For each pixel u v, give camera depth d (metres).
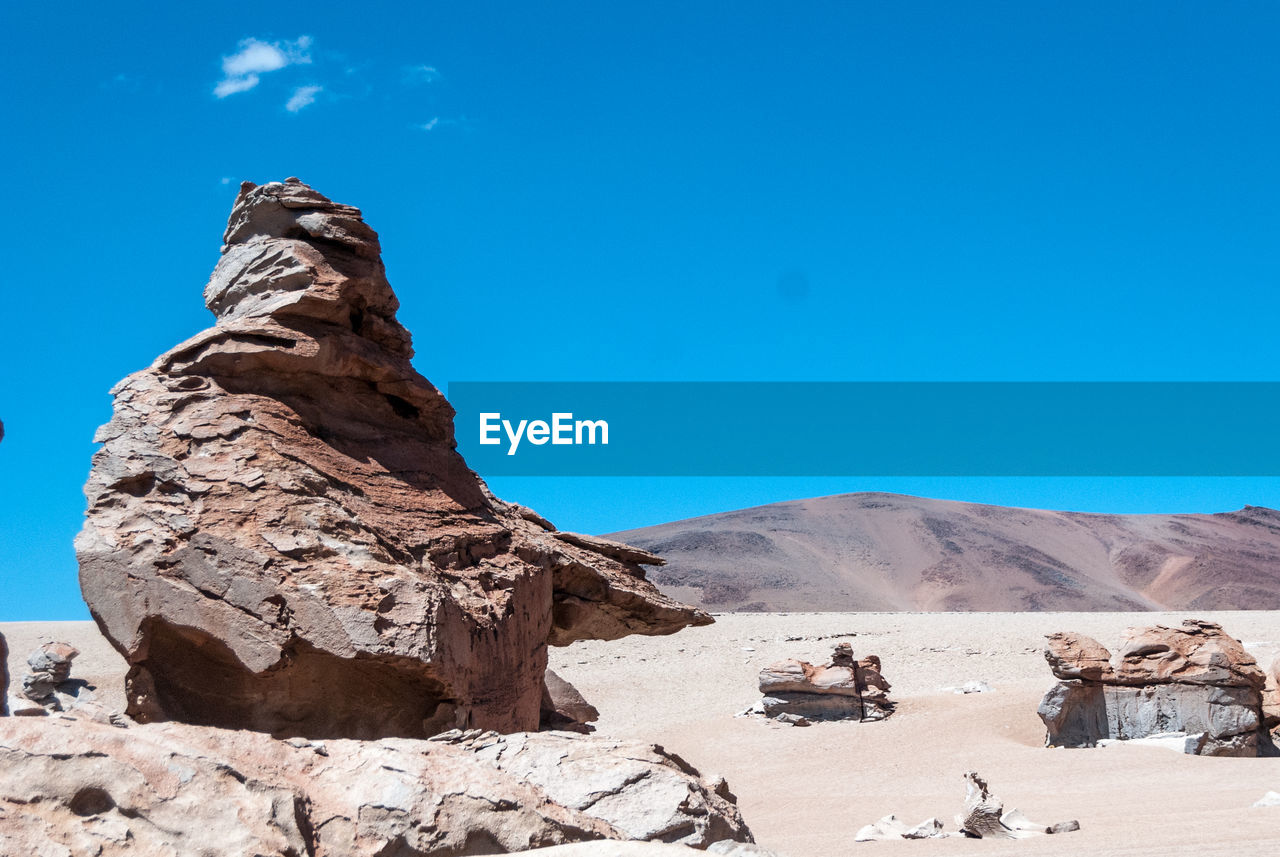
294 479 14.29
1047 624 70.06
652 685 53.47
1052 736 33.94
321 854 7.85
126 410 14.86
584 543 19.23
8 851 6.57
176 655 13.95
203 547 13.58
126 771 7.21
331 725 13.81
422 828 8.22
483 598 15.51
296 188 16.41
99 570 13.78
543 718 18.30
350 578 13.66
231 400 14.95
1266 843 11.94
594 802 10.14
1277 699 32.41
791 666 41.56
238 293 16.27
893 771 30.16
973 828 16.80
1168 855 11.54
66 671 35.41
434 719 13.88
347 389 16.11
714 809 10.33
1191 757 28.03
